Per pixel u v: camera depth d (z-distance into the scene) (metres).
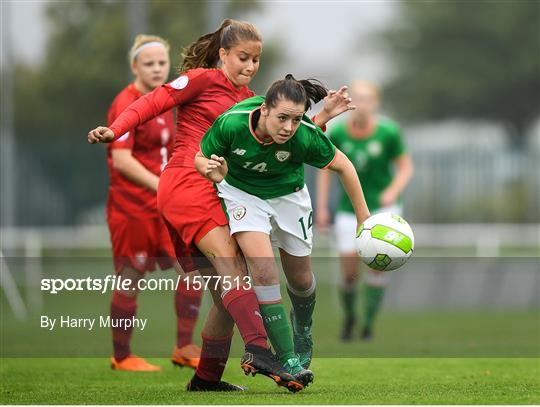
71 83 131.38
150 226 31.39
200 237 24.14
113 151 31.22
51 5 134.88
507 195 94.19
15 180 95.94
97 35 130.62
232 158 23.34
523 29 165.50
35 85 135.38
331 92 24.36
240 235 23.59
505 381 27.36
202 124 25.23
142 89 31.75
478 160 94.25
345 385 26.62
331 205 71.44
